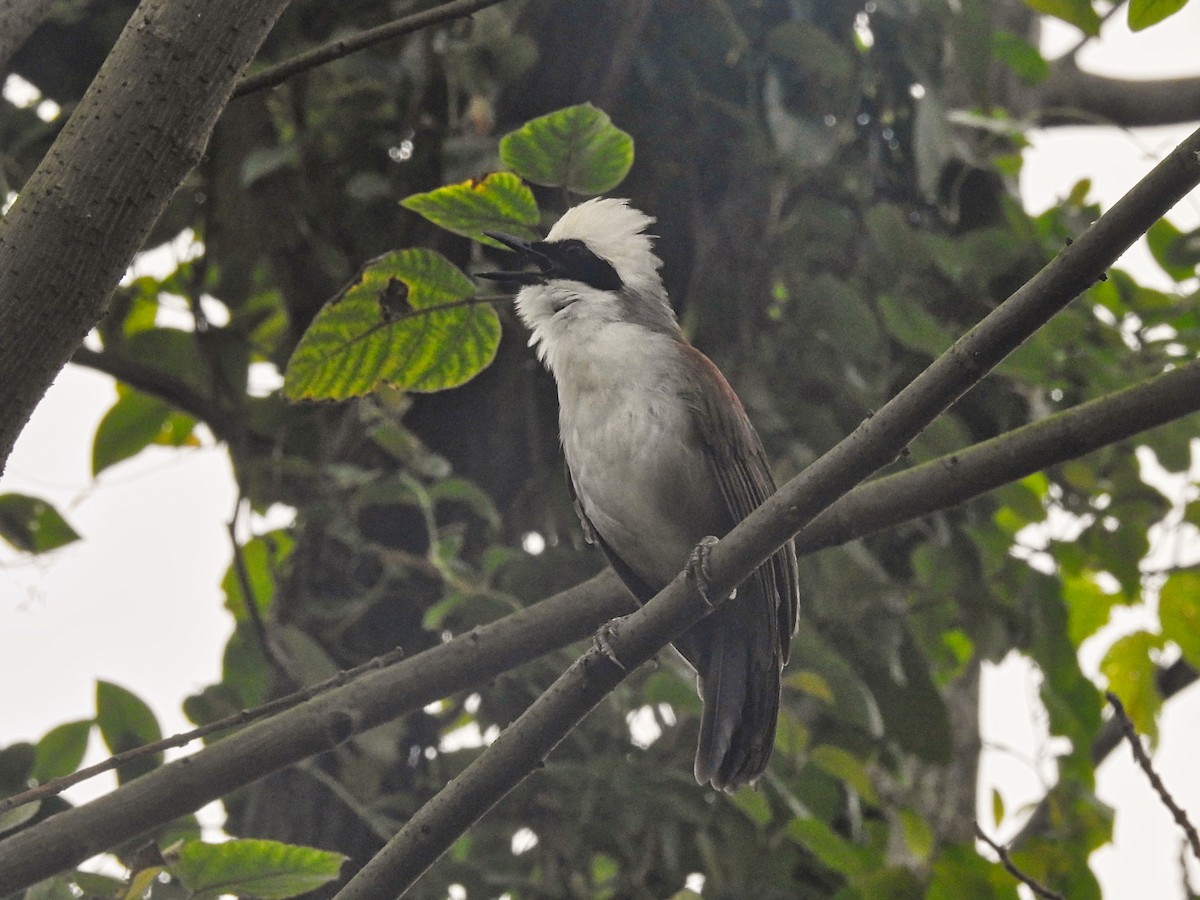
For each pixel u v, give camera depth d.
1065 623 11.35
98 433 12.80
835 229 12.02
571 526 11.73
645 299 9.98
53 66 11.85
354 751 10.76
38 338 5.42
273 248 11.83
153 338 12.80
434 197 7.11
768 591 8.59
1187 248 11.30
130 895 6.70
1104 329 11.27
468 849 11.34
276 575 11.04
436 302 7.39
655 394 9.31
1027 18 16.03
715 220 11.73
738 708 9.12
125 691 10.17
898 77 12.44
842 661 10.16
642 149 11.65
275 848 6.69
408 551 11.32
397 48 11.84
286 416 11.93
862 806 12.62
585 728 11.01
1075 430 7.51
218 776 7.39
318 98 11.78
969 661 12.92
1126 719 8.03
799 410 11.54
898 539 12.07
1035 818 11.86
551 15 11.26
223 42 5.55
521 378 11.62
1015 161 13.20
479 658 8.15
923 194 11.89
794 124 11.22
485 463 11.54
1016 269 11.66
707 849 10.77
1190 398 7.25
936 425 10.30
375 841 10.77
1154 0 6.61
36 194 5.44
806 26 11.09
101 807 7.19
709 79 11.72
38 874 6.99
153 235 12.88
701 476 9.37
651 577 9.90
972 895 9.94
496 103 11.25
